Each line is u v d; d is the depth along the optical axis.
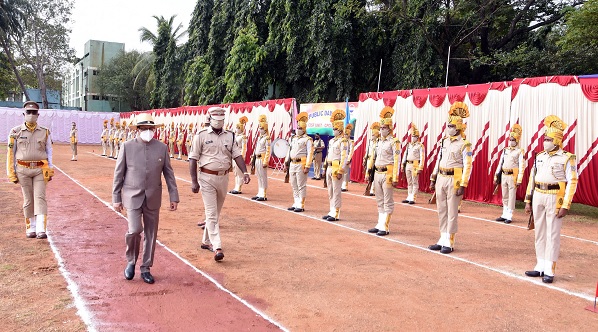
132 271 5.93
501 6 24.08
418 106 16.25
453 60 25.58
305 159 11.68
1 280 5.75
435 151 15.73
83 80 80.06
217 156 7.03
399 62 25.14
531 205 6.99
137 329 4.48
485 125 14.16
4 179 16.23
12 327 4.42
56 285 5.61
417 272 6.71
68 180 16.47
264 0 30.91
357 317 4.97
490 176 14.07
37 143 7.87
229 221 10.07
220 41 33.94
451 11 23.31
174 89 42.69
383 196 9.27
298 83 29.84
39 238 7.86
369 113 18.23
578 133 12.05
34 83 63.53
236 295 5.52
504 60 23.31
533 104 12.91
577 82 12.09
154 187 5.89
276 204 12.80
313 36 25.75
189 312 4.95
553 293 6.00
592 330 4.83
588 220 11.95
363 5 26.42
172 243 7.89
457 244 8.66
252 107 25.05
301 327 4.67
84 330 4.40
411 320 4.94
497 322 4.97
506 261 7.55
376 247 8.14
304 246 8.03
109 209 10.84
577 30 20.33
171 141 31.78
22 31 51.44
